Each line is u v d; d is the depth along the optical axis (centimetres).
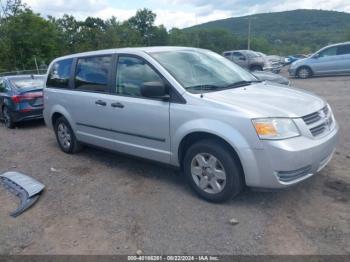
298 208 382
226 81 458
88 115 541
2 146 744
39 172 552
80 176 520
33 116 901
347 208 375
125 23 7450
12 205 443
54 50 3844
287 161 348
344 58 1717
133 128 467
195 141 417
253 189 374
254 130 353
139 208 406
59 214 407
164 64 441
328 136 388
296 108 377
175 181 475
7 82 948
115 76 493
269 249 316
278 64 2355
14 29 3450
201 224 362
